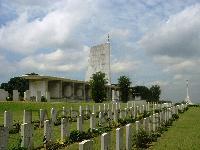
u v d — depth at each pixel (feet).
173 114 139.95
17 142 66.28
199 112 177.27
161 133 89.92
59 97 231.30
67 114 123.54
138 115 131.13
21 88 316.60
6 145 56.85
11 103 161.99
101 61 271.08
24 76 219.61
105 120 98.73
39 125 94.02
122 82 266.98
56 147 67.00
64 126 72.79
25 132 62.75
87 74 277.64
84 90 258.16
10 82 319.47
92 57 276.82
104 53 269.85
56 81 233.76
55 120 101.81
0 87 319.27
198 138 81.30
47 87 223.10
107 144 51.44
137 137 69.51
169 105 187.73
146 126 78.54
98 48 273.33
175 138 81.51
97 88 213.87
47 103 164.14
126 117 117.50
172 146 70.59
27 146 62.90
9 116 82.84
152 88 338.95
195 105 237.86
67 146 68.23
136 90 325.83
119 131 57.52
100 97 213.46
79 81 249.96
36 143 69.62
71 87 249.14
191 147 69.41
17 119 108.88
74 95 252.42
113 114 113.80
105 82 221.66
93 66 275.18
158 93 339.36
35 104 160.45
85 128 91.81
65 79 234.79
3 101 168.76
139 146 68.90
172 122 120.26
